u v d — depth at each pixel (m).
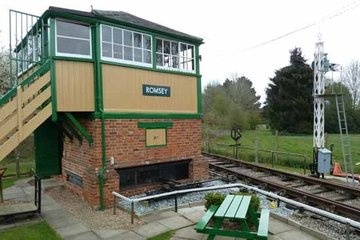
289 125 36.31
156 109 9.95
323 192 10.12
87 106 8.54
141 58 9.65
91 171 8.52
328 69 13.91
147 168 9.82
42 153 11.78
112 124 8.80
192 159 10.87
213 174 12.98
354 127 36.53
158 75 10.03
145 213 7.64
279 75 37.91
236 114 32.91
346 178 12.52
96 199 8.35
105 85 8.74
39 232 6.64
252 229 6.25
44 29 8.35
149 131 9.66
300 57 36.88
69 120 8.82
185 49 10.96
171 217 7.40
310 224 7.11
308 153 20.42
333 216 5.93
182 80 10.75
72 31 8.32
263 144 25.05
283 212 7.82
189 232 6.48
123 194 9.14
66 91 8.19
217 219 5.53
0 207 7.71
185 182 10.35
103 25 8.77
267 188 10.73
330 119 35.06
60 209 8.25
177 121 10.44
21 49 10.34
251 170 13.90
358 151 21.25
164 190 9.70
